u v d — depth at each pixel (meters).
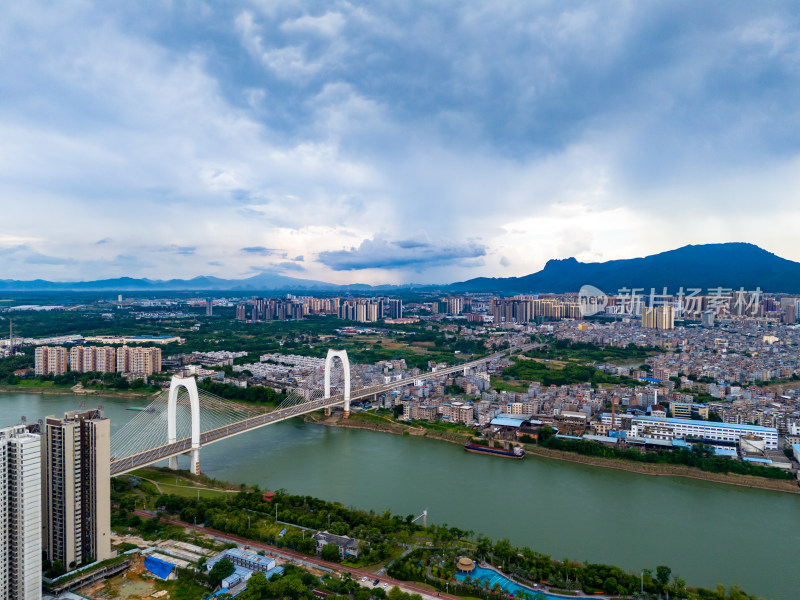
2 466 196.12
